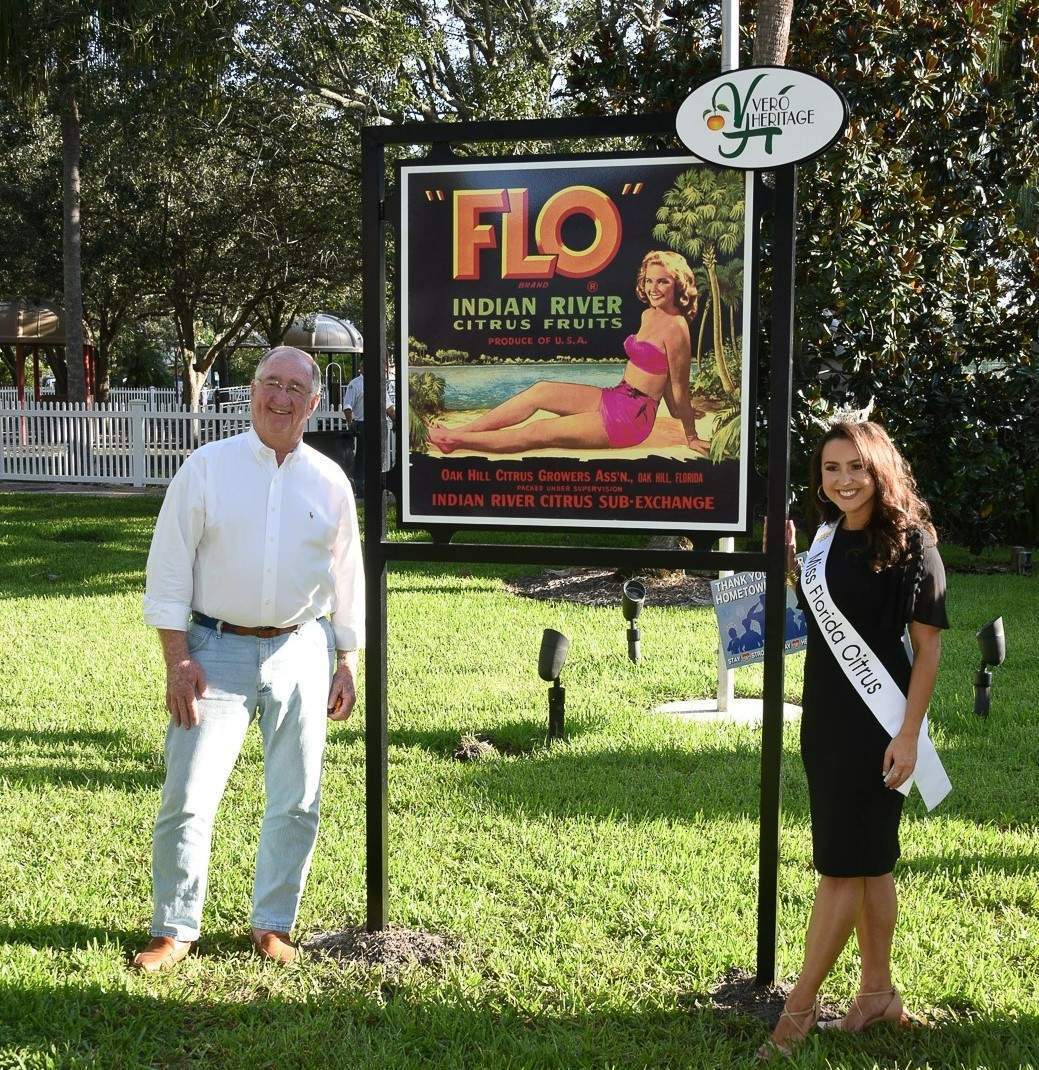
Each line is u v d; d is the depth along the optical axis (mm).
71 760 5816
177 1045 3287
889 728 3109
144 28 17797
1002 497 11547
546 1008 3484
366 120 17375
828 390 10000
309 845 3861
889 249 9664
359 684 7293
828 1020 3387
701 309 3547
